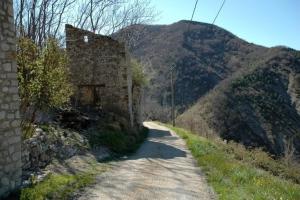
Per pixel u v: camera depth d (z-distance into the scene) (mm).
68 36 23750
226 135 62906
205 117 66562
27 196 7797
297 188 11328
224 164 13586
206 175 12109
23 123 11523
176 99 84500
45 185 8672
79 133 16031
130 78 26344
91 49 23719
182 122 53469
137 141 22141
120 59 23672
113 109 23672
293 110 79000
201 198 9039
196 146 19266
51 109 16328
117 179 10703
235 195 8930
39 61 12086
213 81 96562
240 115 68938
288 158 36562
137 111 30297
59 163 11578
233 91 77312
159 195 9125
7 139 8133
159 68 94062
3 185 7898
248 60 108438
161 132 31453
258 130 67438
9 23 8422
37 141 11227
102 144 16344
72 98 23266
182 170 12867
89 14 31625
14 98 8500
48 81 12227
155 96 80250
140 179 10898
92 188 9453
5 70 8203
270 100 78125
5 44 8219
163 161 14812
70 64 23641
